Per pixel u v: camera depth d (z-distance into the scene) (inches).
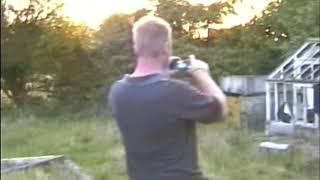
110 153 547.2
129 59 1010.1
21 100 1079.0
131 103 132.1
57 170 436.8
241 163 486.9
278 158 511.5
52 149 608.1
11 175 412.2
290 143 605.6
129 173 135.9
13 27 1058.1
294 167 477.7
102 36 1037.8
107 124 738.2
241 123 758.5
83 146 609.9
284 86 701.3
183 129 130.5
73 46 1063.0
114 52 1028.5
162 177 130.1
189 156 131.7
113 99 136.6
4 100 1083.3
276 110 707.4
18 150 609.3
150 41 131.7
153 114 130.0
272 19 946.7
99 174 447.2
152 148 130.9
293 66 714.8
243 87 792.9
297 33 770.8
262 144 556.7
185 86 129.6
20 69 1071.0
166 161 130.1
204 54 940.0
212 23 992.9
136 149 132.6
